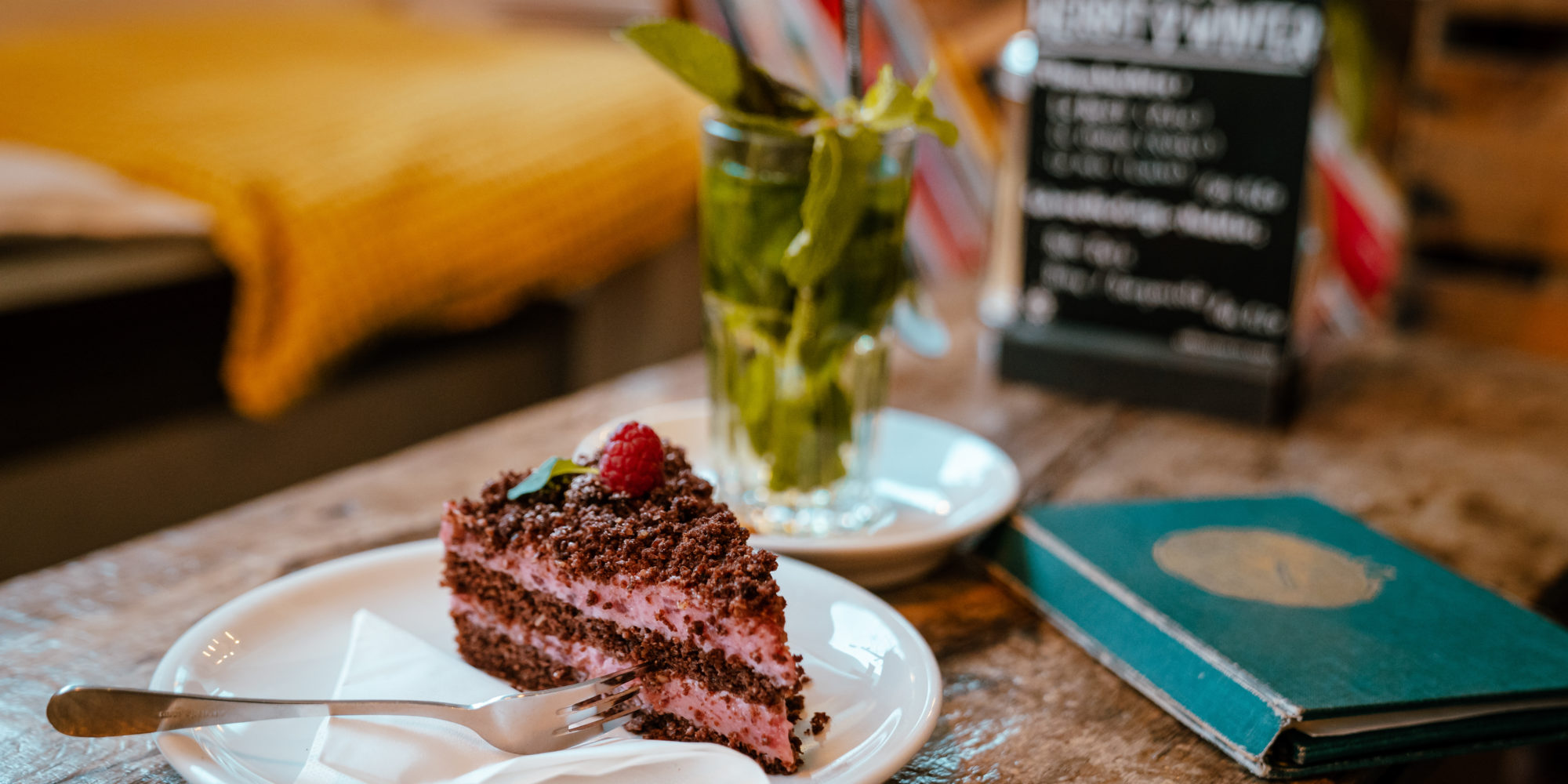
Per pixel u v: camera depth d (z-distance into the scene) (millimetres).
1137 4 882
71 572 708
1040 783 618
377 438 1435
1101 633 684
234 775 585
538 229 1493
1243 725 628
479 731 611
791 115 709
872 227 712
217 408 1257
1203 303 897
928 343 975
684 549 638
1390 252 1200
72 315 1108
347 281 1262
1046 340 921
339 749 598
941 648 686
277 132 1390
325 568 680
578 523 655
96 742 619
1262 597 683
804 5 1313
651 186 1678
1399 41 1139
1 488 1086
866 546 694
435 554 696
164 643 667
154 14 2496
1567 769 984
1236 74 863
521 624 666
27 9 2281
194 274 1202
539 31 2328
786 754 607
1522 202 1048
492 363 1574
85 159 1328
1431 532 778
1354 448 865
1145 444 860
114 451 1171
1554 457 862
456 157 1443
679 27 682
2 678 645
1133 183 902
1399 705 622
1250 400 882
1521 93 1030
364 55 1906
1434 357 1015
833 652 649
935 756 629
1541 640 663
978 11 1281
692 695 632
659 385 912
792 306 718
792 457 733
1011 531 735
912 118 688
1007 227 1006
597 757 589
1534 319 1061
